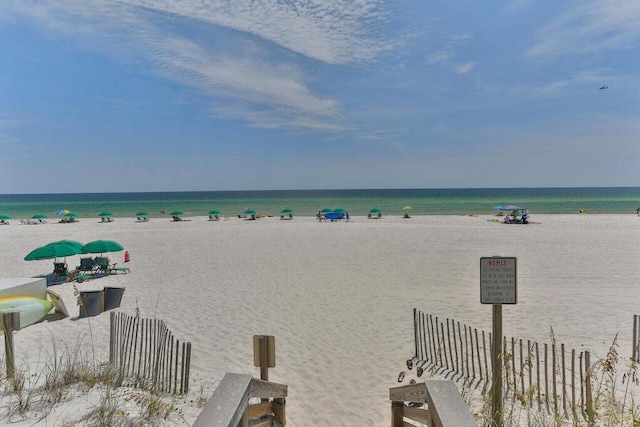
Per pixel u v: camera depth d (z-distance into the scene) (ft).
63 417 16.28
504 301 16.40
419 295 43.45
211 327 34.32
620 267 56.44
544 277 51.06
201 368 26.32
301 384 24.07
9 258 72.33
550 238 87.25
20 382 19.61
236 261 65.00
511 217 131.54
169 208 267.18
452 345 29.58
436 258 65.41
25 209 276.82
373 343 30.22
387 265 60.08
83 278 53.31
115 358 25.96
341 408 21.22
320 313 37.65
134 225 133.80
